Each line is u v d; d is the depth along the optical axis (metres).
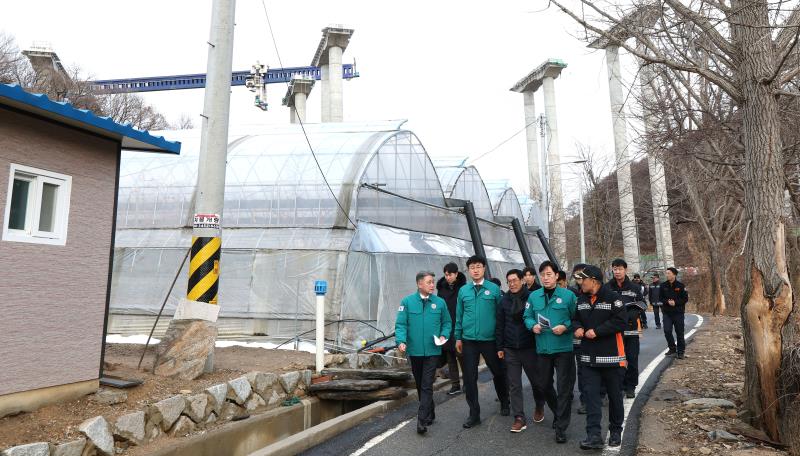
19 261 5.42
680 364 11.84
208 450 6.20
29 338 5.48
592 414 6.19
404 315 7.17
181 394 6.52
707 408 7.71
